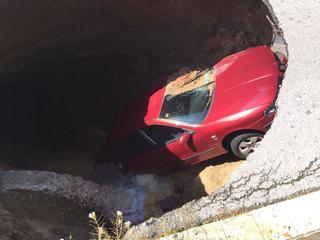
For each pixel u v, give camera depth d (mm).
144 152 8422
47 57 10492
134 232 5621
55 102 11703
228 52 9539
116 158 8891
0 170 7863
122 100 11078
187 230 5418
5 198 6746
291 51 6430
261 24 9016
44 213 6609
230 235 5168
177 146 7941
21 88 11297
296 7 6871
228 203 5590
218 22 9664
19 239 5637
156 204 7656
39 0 8570
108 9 9508
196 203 5762
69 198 7418
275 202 5402
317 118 5688
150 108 8523
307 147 5543
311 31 6516
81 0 9023
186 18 9758
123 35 10352
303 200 5238
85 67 11211
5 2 8203
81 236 6035
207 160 8133
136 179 8562
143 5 9539
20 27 8906
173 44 10266
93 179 8883
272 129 5859
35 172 7676
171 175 8453
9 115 11000
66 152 10062
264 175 5586
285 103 5961
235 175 5766
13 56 9695
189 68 9000
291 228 5023
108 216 7395
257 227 5152
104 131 10820
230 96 7484
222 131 7359
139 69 10914
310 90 5945
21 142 10688
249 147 7367
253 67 7641
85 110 11461
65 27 9656
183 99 8125
